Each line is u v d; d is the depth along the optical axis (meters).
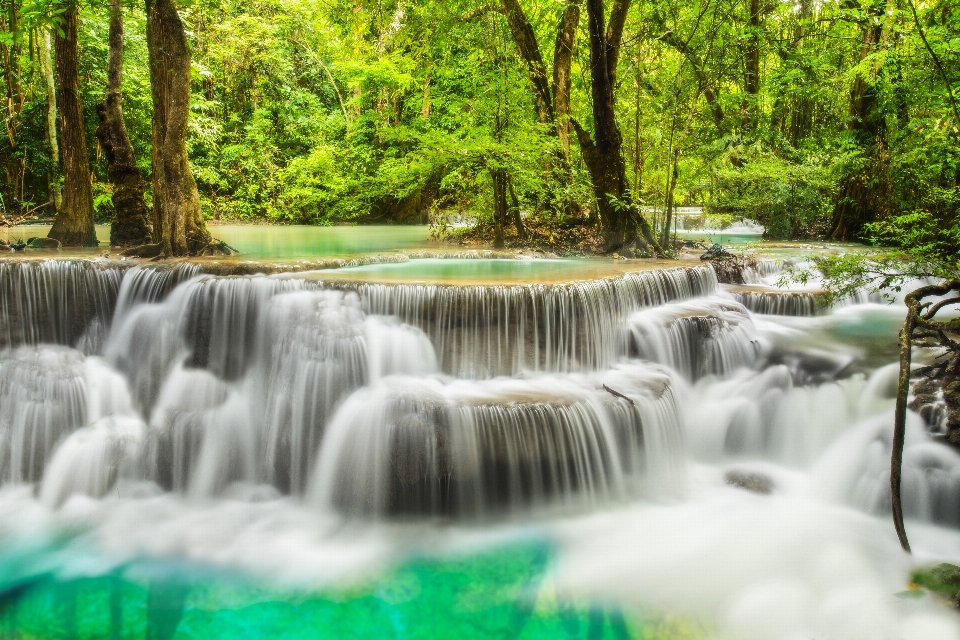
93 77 17.77
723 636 4.21
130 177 9.73
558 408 5.85
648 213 14.36
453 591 4.67
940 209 10.15
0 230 12.84
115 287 7.38
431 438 5.58
